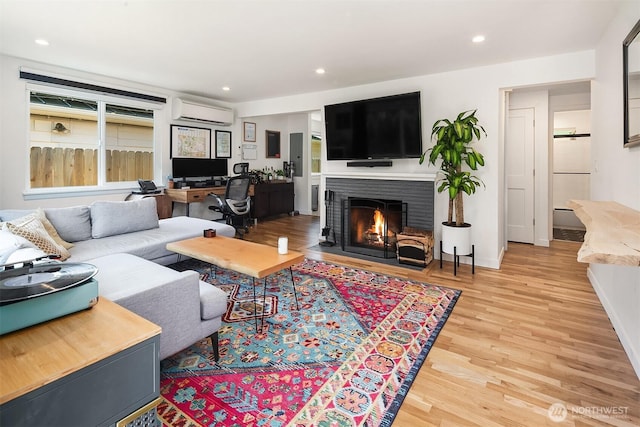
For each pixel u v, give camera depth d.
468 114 3.78
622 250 1.12
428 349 2.07
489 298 2.89
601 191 2.87
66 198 4.20
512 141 5.00
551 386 1.72
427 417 1.50
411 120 3.99
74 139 4.31
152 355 1.06
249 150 6.83
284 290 3.06
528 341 2.17
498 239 3.76
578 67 3.21
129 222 3.44
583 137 6.11
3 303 1.00
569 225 6.30
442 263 3.93
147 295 1.64
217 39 2.98
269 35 2.88
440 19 2.54
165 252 3.25
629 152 2.14
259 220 7.00
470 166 3.44
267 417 1.50
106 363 0.95
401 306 2.71
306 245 4.86
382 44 3.06
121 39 3.01
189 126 5.55
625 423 1.46
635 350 1.87
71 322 1.11
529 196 4.95
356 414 1.52
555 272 3.61
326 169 4.99
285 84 4.60
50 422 0.85
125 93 4.60
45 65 3.85
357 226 4.75
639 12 2.01
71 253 2.73
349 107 4.49
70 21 2.63
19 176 3.78
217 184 5.84
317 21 2.60
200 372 1.83
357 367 1.88
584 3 2.28
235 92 5.18
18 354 0.92
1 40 3.08
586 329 2.33
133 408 1.02
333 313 2.58
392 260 4.05
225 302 2.02
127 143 4.84
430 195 4.05
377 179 4.43
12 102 3.68
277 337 2.22
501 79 3.58
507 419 1.49
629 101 2.12
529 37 2.87
